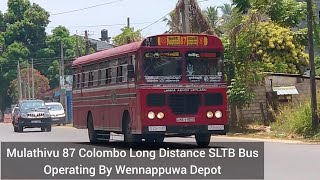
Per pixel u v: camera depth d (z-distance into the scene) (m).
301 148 21.59
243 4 34.19
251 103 32.09
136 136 21.75
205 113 21.16
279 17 37.34
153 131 20.69
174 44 21.09
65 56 78.62
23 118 40.12
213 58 21.38
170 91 20.91
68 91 60.69
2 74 78.38
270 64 35.59
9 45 78.94
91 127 26.38
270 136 27.61
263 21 37.47
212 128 21.19
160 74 20.91
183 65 21.09
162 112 20.80
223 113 21.34
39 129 46.09
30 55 78.75
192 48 21.19
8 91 79.06
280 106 31.33
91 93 26.19
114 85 23.25
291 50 37.25
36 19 79.25
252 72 31.48
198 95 21.14
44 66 78.75
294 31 39.31
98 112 25.27
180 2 35.81
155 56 20.94
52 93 73.62
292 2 37.56
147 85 20.78
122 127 22.58
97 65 25.42
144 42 20.91
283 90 31.91
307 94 32.38
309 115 26.64
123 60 22.34
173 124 20.84
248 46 31.72
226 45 31.77
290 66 37.12
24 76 76.44
